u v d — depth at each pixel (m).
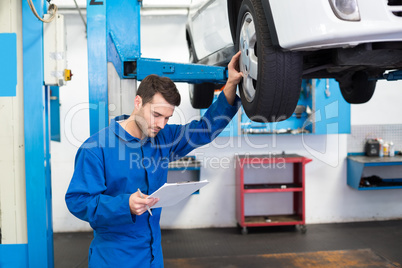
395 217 5.52
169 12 4.84
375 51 1.60
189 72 2.10
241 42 1.92
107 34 2.21
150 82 1.54
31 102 2.19
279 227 5.28
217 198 5.29
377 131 5.41
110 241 1.67
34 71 2.17
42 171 2.21
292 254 3.67
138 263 1.67
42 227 2.23
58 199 5.05
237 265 3.45
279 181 5.39
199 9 2.88
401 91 5.38
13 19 2.16
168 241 4.77
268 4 1.63
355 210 5.47
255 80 1.86
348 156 5.34
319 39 1.48
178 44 5.04
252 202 5.40
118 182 1.65
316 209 5.45
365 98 2.77
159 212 1.76
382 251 4.29
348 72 2.64
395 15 1.44
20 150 2.22
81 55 4.93
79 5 4.75
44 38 2.17
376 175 5.59
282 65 1.65
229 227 5.31
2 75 2.18
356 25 1.43
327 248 4.42
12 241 2.26
